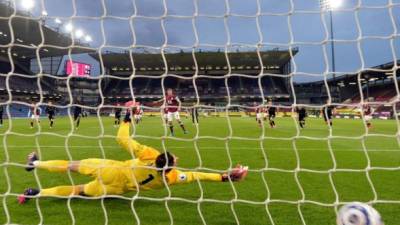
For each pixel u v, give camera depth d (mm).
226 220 4316
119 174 4574
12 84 41000
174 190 5617
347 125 23453
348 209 3326
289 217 4391
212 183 6047
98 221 4246
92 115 45062
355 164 8203
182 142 12469
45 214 4480
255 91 43094
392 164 8211
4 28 19469
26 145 11773
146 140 13070
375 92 44531
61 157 9109
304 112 19406
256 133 16359
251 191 5574
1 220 4281
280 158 8945
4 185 5957
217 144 11875
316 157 9188
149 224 4168
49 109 20234
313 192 5516
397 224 4145
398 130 4020
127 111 4688
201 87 42062
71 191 4707
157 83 37781
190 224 4188
